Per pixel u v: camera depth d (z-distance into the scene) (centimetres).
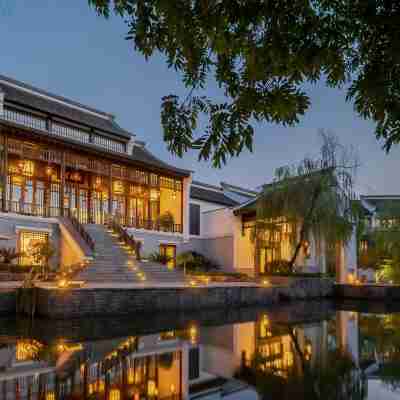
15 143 1784
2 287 1203
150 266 1806
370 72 267
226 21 271
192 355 671
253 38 278
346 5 263
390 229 2472
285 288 2030
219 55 303
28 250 1705
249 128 291
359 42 275
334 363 632
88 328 968
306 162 2152
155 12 297
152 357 646
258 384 508
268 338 862
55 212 2102
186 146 317
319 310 1576
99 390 463
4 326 990
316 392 477
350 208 2117
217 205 3136
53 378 511
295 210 2103
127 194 2345
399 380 534
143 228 2298
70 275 1491
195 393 464
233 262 2752
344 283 2381
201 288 1479
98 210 2308
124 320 1123
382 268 2594
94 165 2094
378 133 285
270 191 2200
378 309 1641
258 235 2248
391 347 775
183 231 2494
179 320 1153
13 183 1958
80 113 2430
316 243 2105
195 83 310
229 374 554
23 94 2159
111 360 619
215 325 1062
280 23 260
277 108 285
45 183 2083
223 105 294
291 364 622
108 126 2475
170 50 307
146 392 461
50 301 1114
